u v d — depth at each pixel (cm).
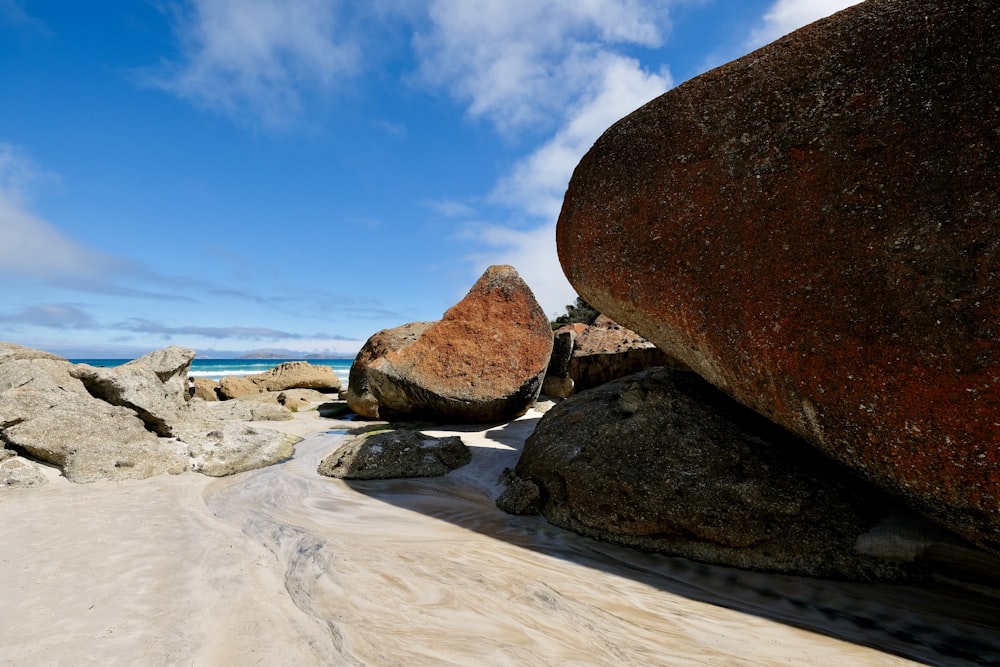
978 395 225
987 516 237
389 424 904
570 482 446
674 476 397
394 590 296
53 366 701
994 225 229
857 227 270
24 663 211
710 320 332
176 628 243
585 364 1048
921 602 300
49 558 330
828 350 274
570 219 443
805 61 320
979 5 256
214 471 634
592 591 310
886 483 272
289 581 305
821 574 333
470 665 218
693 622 275
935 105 257
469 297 895
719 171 341
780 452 391
